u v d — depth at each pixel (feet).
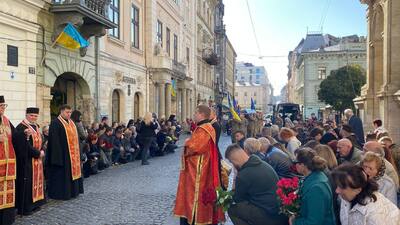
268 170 16.25
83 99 56.59
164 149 62.28
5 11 38.58
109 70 63.46
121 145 50.70
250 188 16.02
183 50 115.24
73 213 26.53
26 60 42.60
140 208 27.78
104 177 40.57
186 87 110.93
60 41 46.44
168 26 97.81
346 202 12.16
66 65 50.14
